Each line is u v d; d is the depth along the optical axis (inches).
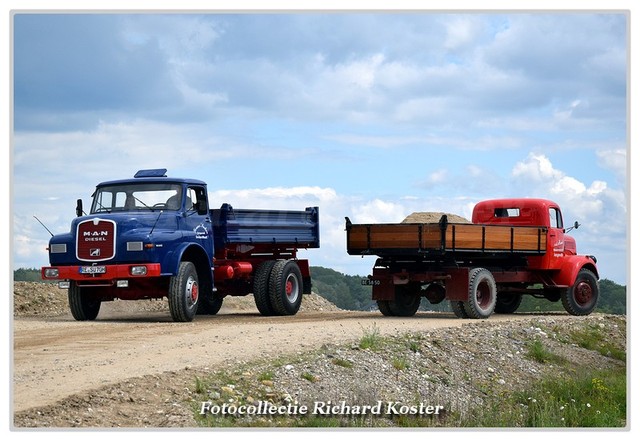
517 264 868.6
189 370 488.7
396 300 842.8
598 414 565.9
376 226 789.9
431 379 585.0
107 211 752.3
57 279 713.0
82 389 439.2
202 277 780.0
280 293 853.2
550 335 761.6
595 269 916.6
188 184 759.7
